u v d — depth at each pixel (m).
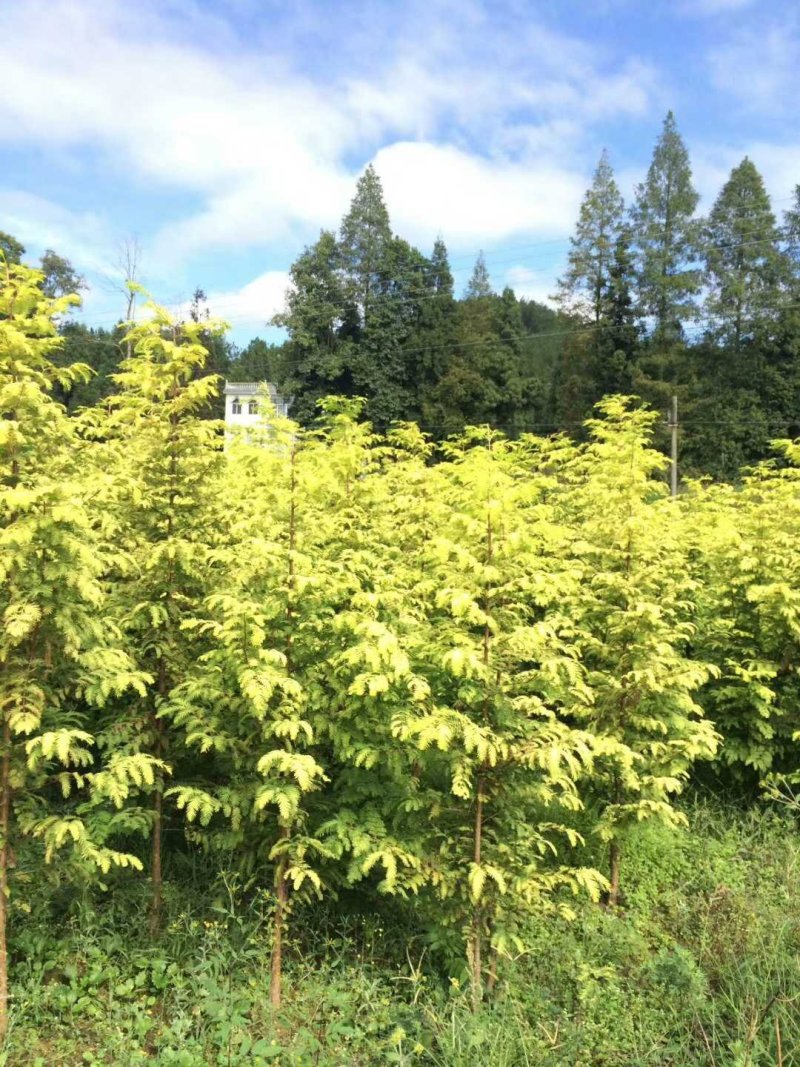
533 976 4.32
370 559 5.02
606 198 46.31
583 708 5.23
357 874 3.89
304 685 4.14
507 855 4.10
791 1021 3.75
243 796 4.09
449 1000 4.05
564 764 4.34
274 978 4.00
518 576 4.18
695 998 3.97
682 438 38.66
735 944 4.55
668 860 5.71
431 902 4.23
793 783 6.54
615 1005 4.03
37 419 3.67
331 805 4.28
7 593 3.69
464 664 3.73
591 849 5.48
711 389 41.28
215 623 4.11
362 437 6.85
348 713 4.09
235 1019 3.75
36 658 3.76
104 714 4.96
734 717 6.60
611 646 5.38
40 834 3.65
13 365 3.62
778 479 7.45
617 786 5.18
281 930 4.32
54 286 37.59
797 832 6.18
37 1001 3.79
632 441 5.76
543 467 8.90
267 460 4.29
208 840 4.39
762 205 42.97
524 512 6.03
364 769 4.33
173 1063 3.48
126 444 5.71
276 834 4.23
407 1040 3.72
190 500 4.82
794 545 6.93
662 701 5.39
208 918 4.49
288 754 3.75
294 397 45.66
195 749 4.80
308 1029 3.82
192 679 4.38
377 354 47.69
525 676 4.13
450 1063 3.47
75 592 3.79
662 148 43.91
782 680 6.73
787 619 6.45
